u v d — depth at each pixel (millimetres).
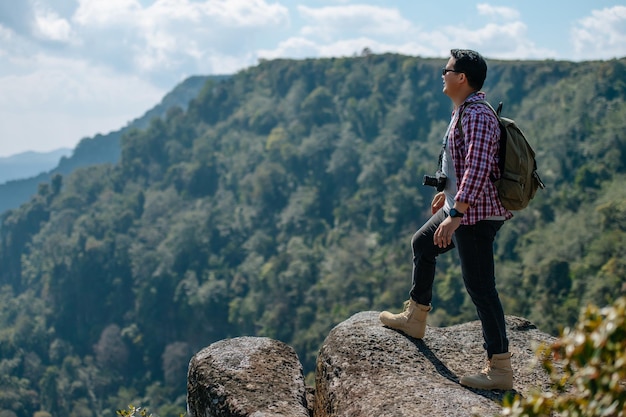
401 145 107000
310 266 82500
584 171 74062
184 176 113375
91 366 83125
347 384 3439
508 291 57281
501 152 3184
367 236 86562
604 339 1628
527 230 67625
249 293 84188
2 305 98750
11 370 81250
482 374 3381
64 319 92938
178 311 85625
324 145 108688
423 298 3748
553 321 49438
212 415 3525
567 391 3457
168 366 80000
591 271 53781
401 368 3490
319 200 99438
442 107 115250
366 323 3959
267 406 3379
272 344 3959
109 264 94375
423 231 3590
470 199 3055
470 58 3258
